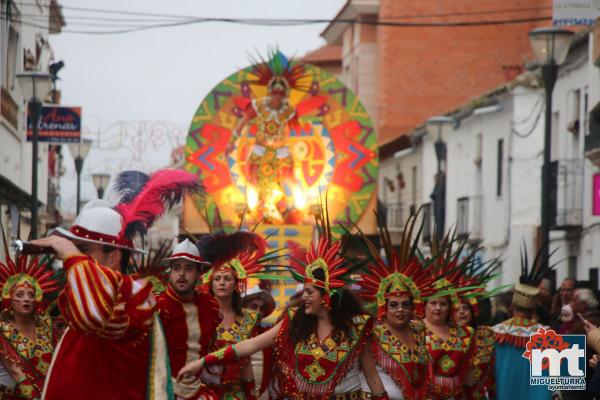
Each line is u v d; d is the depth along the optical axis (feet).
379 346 39.96
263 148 80.18
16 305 42.37
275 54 79.97
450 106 191.01
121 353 26.11
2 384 42.16
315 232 77.71
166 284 40.57
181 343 32.91
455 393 44.52
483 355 45.29
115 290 25.17
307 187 80.69
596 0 93.04
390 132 190.80
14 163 115.96
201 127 79.71
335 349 35.94
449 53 190.80
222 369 40.88
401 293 40.09
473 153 145.79
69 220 166.91
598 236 106.32
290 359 36.09
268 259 45.29
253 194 79.97
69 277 24.88
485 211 141.08
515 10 189.06
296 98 80.69
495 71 190.70
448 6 191.01
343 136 80.79
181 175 28.43
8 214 105.19
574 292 53.21
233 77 80.12
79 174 115.85
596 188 88.22
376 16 200.75
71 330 26.35
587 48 110.01
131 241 27.40
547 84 73.72
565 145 117.19
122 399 26.08
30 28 124.77
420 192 171.01
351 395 36.40
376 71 199.41
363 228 80.53
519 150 128.47
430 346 44.27
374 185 80.69
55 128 102.17
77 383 25.82
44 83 79.66
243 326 43.50
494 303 75.10
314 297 35.70
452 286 45.19
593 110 97.66
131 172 28.37
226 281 43.01
